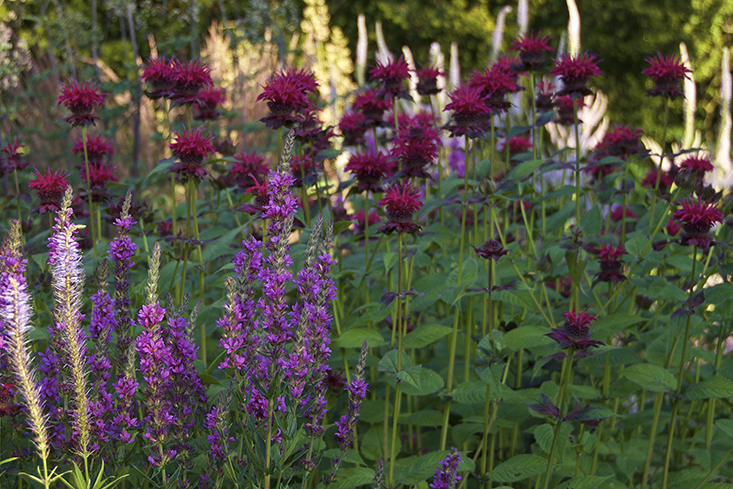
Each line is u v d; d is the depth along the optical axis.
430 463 2.31
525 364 3.29
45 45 8.20
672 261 2.88
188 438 2.01
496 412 2.82
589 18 14.33
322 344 1.96
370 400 2.86
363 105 3.05
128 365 1.90
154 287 1.85
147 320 1.82
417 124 2.88
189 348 1.93
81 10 10.59
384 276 3.01
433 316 3.71
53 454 1.95
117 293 2.04
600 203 3.69
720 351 2.91
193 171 2.66
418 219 2.93
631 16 14.04
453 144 4.85
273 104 2.68
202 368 2.44
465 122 2.67
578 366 2.93
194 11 7.02
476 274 2.47
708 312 3.02
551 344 2.77
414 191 2.65
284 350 1.95
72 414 1.78
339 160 5.70
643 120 14.17
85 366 1.94
